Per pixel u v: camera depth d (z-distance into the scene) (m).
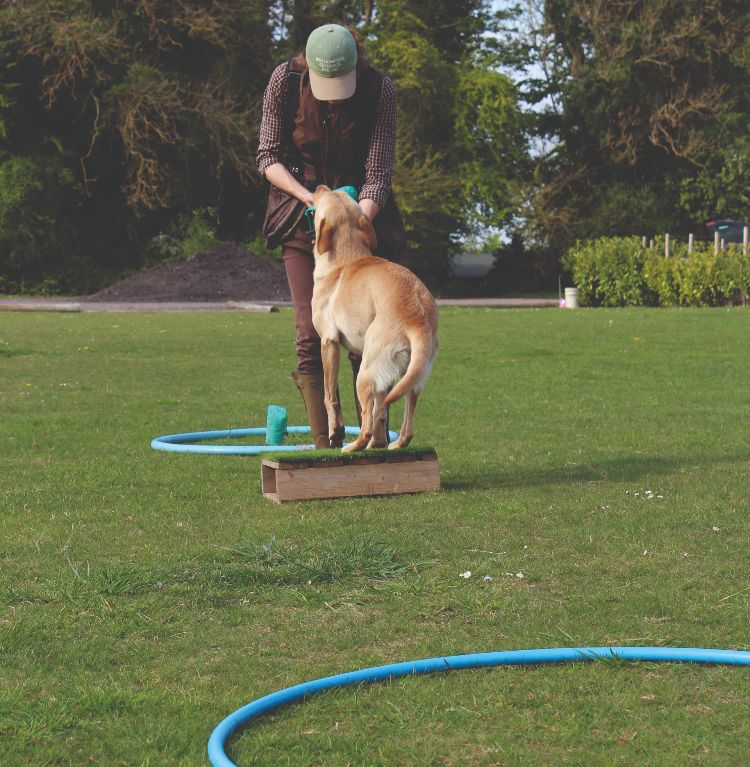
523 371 13.07
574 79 45.12
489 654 3.37
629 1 44.47
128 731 2.92
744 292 30.36
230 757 2.75
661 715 3.00
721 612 3.91
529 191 44.53
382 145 6.62
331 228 6.07
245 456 7.41
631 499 5.84
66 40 36.41
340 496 5.92
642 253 31.69
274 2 43.16
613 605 3.99
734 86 45.22
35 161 38.03
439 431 8.47
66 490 6.14
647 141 45.47
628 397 10.66
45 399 10.60
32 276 39.59
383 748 2.79
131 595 4.13
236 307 30.14
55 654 3.50
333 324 6.03
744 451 7.49
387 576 4.38
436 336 5.66
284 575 4.35
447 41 47.66
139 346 16.53
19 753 2.79
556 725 2.94
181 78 39.69
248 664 3.42
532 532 5.10
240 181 42.09
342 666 3.41
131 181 39.84
